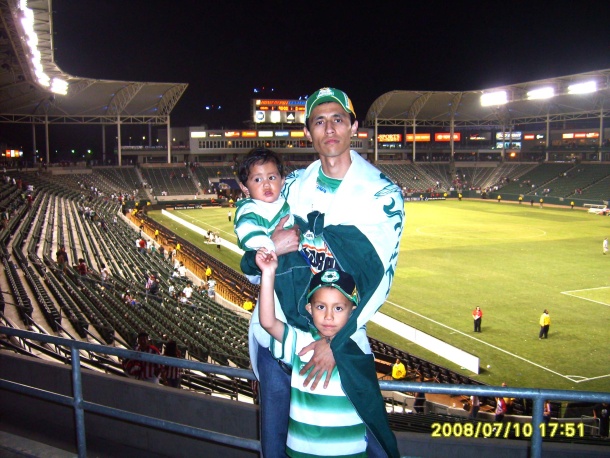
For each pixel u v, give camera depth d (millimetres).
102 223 42781
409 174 89625
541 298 28297
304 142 89375
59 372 5234
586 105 79438
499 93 79500
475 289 30281
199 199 78062
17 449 4793
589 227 52875
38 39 44188
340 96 3217
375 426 2922
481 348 21500
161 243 44406
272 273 2990
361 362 2928
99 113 78188
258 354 3297
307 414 2967
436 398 16781
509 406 15406
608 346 21484
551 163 83562
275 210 3221
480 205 74875
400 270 35219
